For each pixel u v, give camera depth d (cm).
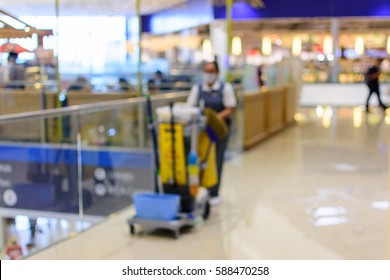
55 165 479
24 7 445
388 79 1770
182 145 443
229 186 595
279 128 1066
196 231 436
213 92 514
